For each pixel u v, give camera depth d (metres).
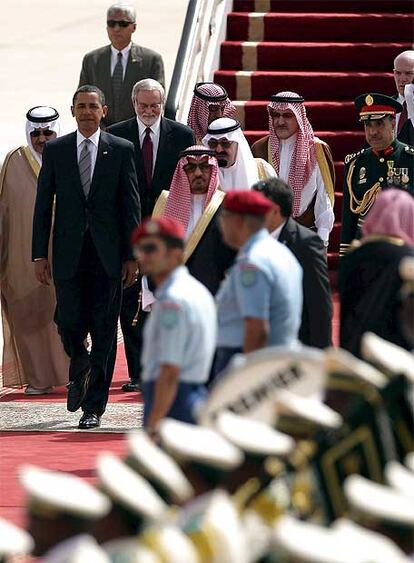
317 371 17.05
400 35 62.78
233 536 13.03
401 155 37.00
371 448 15.85
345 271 24.91
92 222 36.41
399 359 16.69
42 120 41.16
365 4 64.06
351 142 58.31
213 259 31.62
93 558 12.66
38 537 14.62
